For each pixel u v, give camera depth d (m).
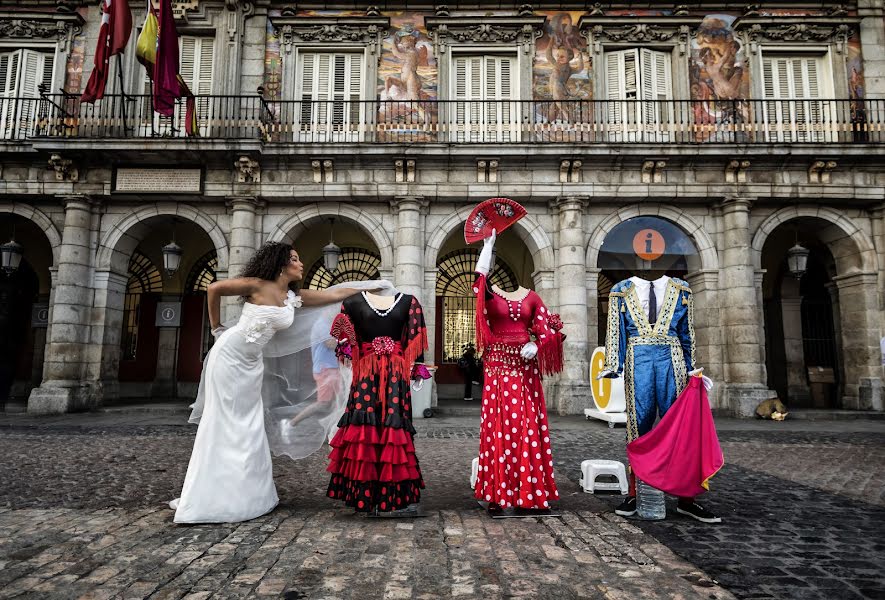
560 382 12.12
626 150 12.16
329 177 12.48
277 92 13.41
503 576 2.62
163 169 12.52
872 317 12.65
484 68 13.68
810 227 13.68
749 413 11.54
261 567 2.70
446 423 10.12
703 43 13.54
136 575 2.59
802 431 9.23
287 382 4.21
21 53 13.54
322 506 3.98
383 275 12.56
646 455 3.69
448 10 13.70
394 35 13.61
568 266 12.29
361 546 3.04
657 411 3.86
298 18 13.52
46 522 3.50
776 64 13.70
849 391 13.12
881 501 4.27
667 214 12.73
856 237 12.87
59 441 7.52
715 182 12.52
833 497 4.39
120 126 13.12
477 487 3.85
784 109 13.50
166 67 11.77
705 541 3.21
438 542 3.13
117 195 12.46
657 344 3.87
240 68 13.42
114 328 12.85
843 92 13.40
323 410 4.23
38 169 12.52
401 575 2.62
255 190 12.51
